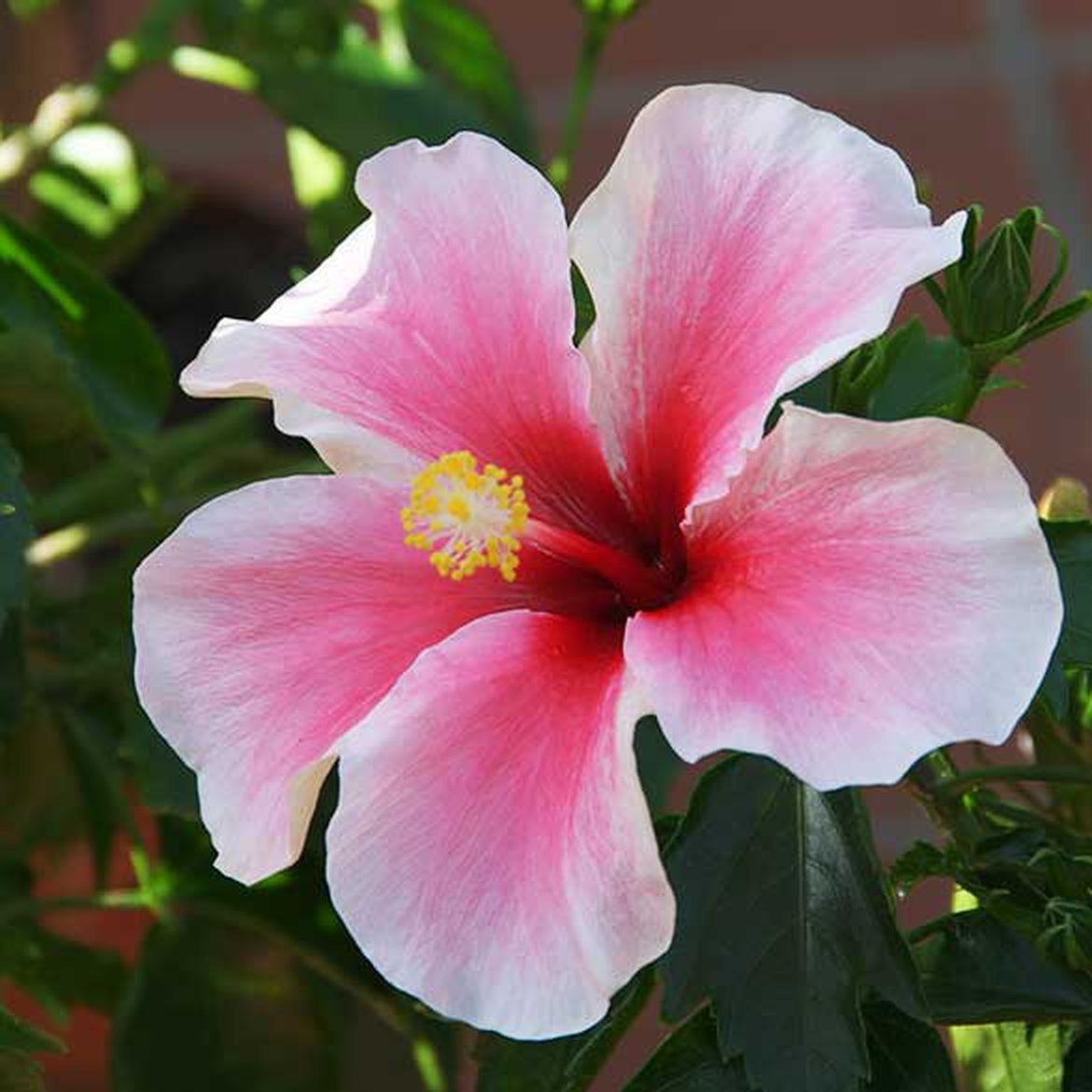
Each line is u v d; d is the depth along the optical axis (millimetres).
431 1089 649
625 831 473
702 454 508
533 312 523
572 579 533
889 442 477
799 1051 524
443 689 497
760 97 515
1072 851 552
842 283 496
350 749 490
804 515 485
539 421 529
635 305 520
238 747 505
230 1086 677
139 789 646
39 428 692
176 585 510
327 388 520
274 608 512
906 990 525
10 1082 589
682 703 472
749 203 511
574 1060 547
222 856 503
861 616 472
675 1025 543
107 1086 781
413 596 519
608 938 472
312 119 780
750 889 533
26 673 655
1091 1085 539
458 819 486
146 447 738
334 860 483
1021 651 462
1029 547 466
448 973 477
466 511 504
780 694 469
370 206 530
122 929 792
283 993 683
